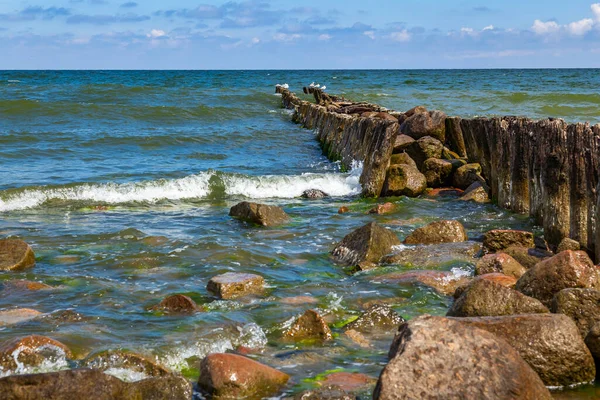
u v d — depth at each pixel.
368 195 16.58
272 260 10.66
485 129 15.59
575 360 6.10
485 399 5.00
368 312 7.75
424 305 8.34
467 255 10.30
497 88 63.16
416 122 19.20
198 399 5.75
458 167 17.17
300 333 7.36
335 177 17.78
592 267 7.66
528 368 5.34
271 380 6.01
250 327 7.38
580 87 65.44
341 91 56.47
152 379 5.58
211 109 35.16
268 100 44.81
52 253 10.86
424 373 5.12
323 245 11.68
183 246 11.28
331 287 9.10
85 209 15.02
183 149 24.31
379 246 10.50
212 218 14.08
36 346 6.37
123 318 7.74
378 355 6.84
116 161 21.44
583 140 10.02
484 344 5.37
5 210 14.77
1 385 5.11
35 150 22.52
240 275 9.11
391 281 9.24
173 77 101.38
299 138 27.42
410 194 16.41
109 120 31.12
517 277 9.01
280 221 13.59
